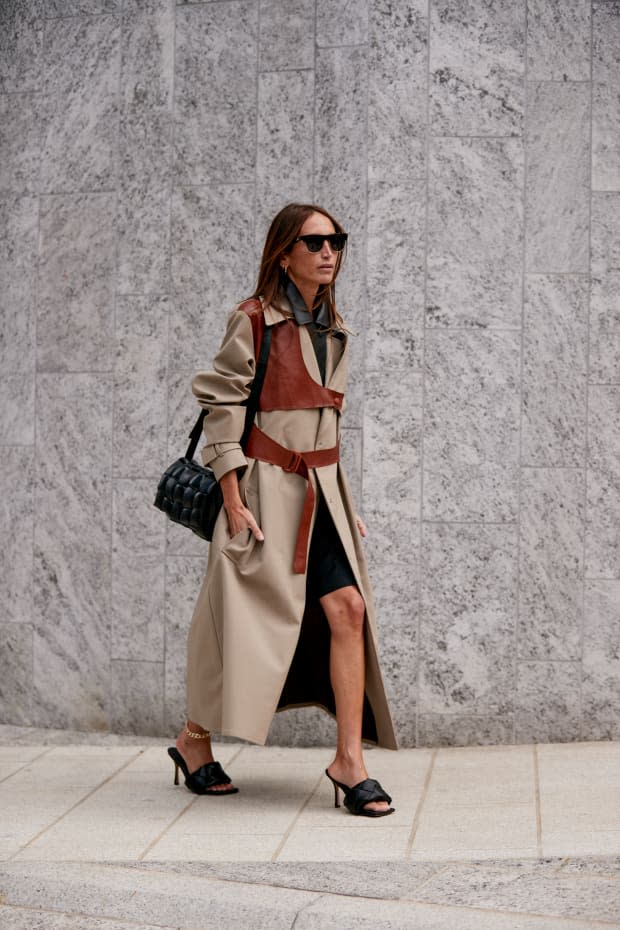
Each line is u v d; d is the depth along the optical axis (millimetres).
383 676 5371
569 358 5320
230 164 5500
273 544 4207
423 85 5320
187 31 5547
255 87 5465
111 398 5668
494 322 5324
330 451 4340
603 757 5027
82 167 5707
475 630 5352
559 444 5324
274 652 4148
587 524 5328
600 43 5297
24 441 5797
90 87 5695
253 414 4293
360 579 4387
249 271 5480
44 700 5785
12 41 5812
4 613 5848
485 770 4840
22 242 5793
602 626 5332
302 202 5414
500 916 3006
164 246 5586
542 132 5312
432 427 5340
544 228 5312
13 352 5812
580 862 3445
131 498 5641
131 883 3338
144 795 4500
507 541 5332
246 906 3141
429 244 5332
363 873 3400
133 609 5641
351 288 5363
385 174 5332
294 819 4098
